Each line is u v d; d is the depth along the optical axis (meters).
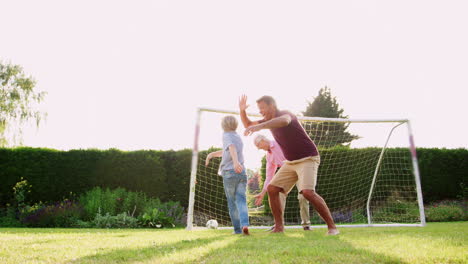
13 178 9.58
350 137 16.17
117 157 10.21
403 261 1.82
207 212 9.66
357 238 3.13
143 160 10.25
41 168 9.77
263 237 3.38
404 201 10.20
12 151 9.69
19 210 8.71
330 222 3.82
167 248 2.41
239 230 4.09
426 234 3.55
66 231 5.44
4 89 20.66
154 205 8.67
